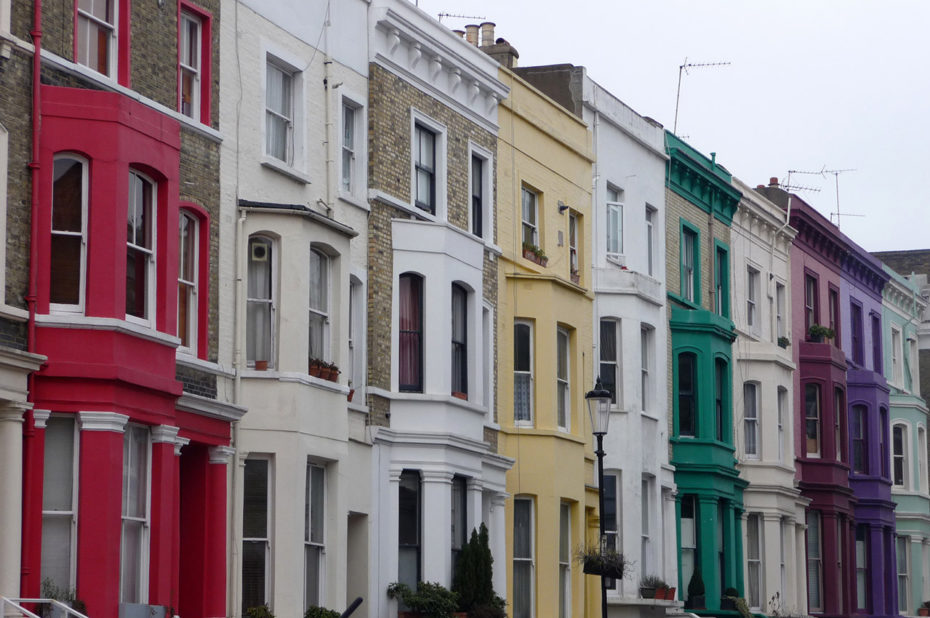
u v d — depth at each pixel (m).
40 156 34.84
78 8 37.03
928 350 105.62
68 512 34.78
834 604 80.69
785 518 76.25
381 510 48.00
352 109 48.72
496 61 56.84
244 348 42.12
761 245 79.00
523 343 56.59
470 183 54.47
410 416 49.09
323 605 43.88
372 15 49.28
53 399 34.62
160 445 37.12
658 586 62.59
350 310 47.75
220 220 41.72
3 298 33.59
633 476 62.59
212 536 40.41
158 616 35.84
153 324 37.09
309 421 42.91
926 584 95.44
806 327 83.94
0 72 33.97
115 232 35.47
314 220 43.62
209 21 41.88
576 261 61.88
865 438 88.31
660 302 66.56
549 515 55.72
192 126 40.66
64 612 33.34
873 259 93.38
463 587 49.47
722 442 69.69
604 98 64.69
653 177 68.19
